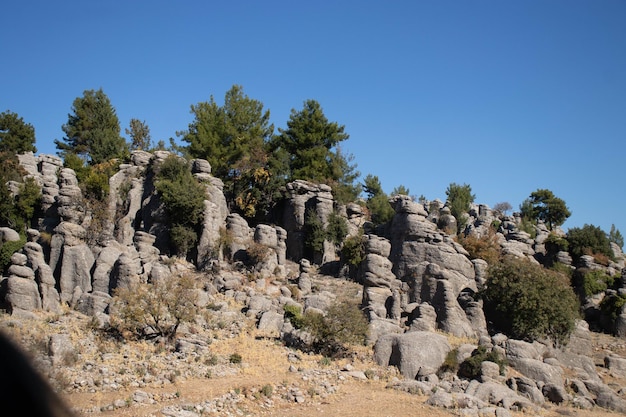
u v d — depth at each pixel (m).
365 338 44.38
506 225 85.75
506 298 52.06
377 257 56.91
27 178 61.69
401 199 64.44
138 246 55.59
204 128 77.75
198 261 58.81
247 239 61.84
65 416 2.89
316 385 33.62
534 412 34.16
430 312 49.78
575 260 74.25
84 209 56.72
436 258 59.28
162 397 29.14
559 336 50.56
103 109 93.81
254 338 42.72
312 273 63.47
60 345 32.62
